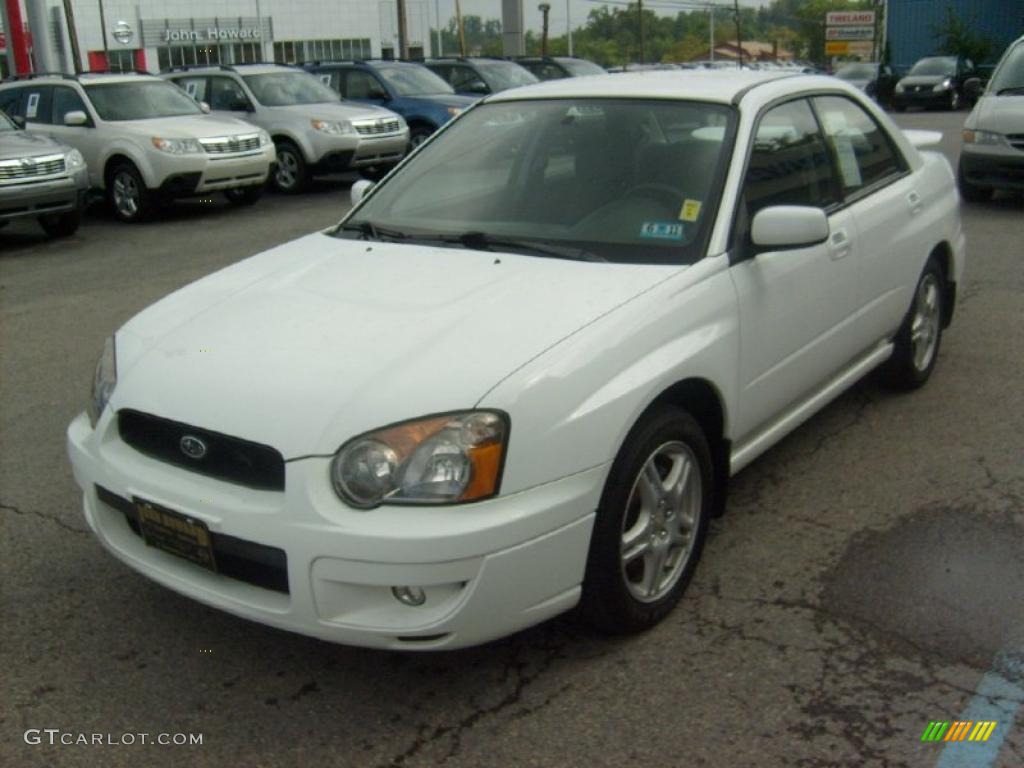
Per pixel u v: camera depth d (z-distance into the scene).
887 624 3.59
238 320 3.56
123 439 3.45
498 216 4.20
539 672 3.38
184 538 3.18
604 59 87.75
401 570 2.88
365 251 4.11
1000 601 3.71
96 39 47.44
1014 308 7.38
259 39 53.53
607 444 3.17
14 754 3.07
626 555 3.39
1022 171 11.21
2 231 13.00
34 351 7.23
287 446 2.98
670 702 3.21
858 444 5.10
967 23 38.69
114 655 3.54
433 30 62.19
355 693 3.32
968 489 4.59
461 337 3.24
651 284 3.56
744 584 3.87
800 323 4.23
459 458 2.92
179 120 13.69
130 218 13.30
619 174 4.15
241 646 3.58
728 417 3.81
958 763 2.92
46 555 4.21
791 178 4.37
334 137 15.26
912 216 5.24
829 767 2.92
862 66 36.88
